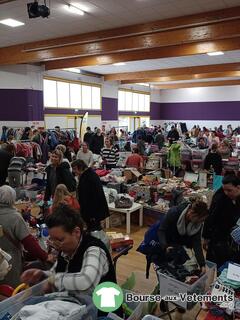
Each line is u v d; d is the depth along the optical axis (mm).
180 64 11828
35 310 1207
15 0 5152
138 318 1638
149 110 19750
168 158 8492
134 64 11820
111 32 6844
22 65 10766
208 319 1567
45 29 6922
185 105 20156
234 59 10734
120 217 5414
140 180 6398
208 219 2650
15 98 10750
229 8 5527
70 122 13164
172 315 2414
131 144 10914
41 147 9297
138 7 5547
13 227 2246
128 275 3637
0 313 1312
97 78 14438
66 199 3588
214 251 2609
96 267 1337
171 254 2309
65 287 1316
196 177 6965
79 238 1426
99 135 10000
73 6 5496
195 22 5875
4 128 10336
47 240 2580
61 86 12578
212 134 13367
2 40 7941
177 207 2553
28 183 6262
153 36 6598
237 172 5832
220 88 18906
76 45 7648
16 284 2174
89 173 3953
